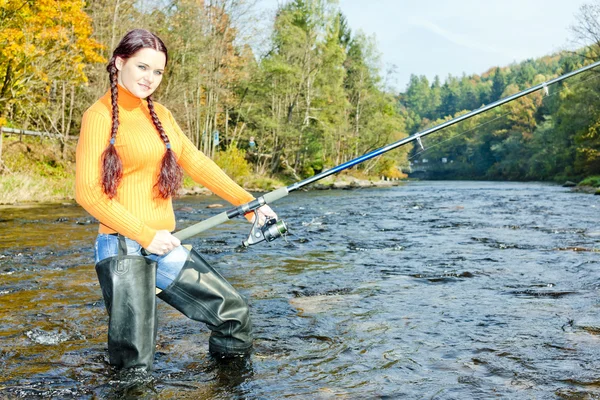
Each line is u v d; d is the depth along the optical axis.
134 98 2.62
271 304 4.21
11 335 3.39
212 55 33.12
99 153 2.49
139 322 2.62
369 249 7.21
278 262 6.15
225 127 41.09
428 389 2.57
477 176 81.81
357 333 3.47
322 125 46.19
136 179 2.60
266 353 3.07
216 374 2.74
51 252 6.81
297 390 2.55
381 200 20.73
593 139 43.94
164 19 30.77
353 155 53.06
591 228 9.73
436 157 82.81
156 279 2.76
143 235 2.49
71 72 20.22
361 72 54.47
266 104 43.34
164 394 2.49
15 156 22.98
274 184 32.91
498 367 2.85
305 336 3.40
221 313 2.89
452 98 149.12
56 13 18.17
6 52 17.53
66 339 3.33
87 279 5.12
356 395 2.49
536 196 23.08
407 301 4.31
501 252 6.88
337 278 5.23
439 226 10.42
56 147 25.95
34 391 2.51
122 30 26.14
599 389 2.54
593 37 35.47
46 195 17.44
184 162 2.93
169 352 3.08
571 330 3.49
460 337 3.38
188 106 34.19
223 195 2.99
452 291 4.66
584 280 5.06
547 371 2.78
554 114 55.00
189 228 2.72
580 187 29.31
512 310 4.01
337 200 20.72
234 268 5.76
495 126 78.56
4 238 8.20
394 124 52.62
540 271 5.54
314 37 44.91
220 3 32.78
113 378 2.62
